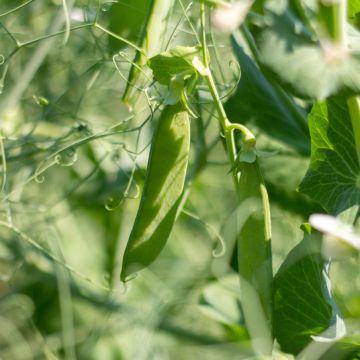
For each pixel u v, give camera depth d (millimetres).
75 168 825
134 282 762
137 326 724
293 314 637
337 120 633
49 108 793
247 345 692
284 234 729
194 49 621
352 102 617
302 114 739
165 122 620
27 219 797
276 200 729
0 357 739
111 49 735
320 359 635
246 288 620
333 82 583
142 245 622
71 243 815
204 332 732
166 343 724
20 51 801
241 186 618
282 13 594
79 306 782
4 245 790
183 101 620
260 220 617
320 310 634
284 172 733
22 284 783
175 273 739
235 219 673
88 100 809
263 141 736
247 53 743
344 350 633
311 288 632
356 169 635
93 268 805
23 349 742
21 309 765
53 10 804
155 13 660
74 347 748
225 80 757
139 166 804
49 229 791
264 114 738
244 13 581
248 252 618
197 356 701
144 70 666
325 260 625
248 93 739
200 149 762
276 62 585
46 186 819
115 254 801
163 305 729
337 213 632
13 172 782
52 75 802
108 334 742
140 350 706
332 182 639
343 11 584
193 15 746
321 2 580
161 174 621
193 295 729
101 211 822
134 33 720
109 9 756
